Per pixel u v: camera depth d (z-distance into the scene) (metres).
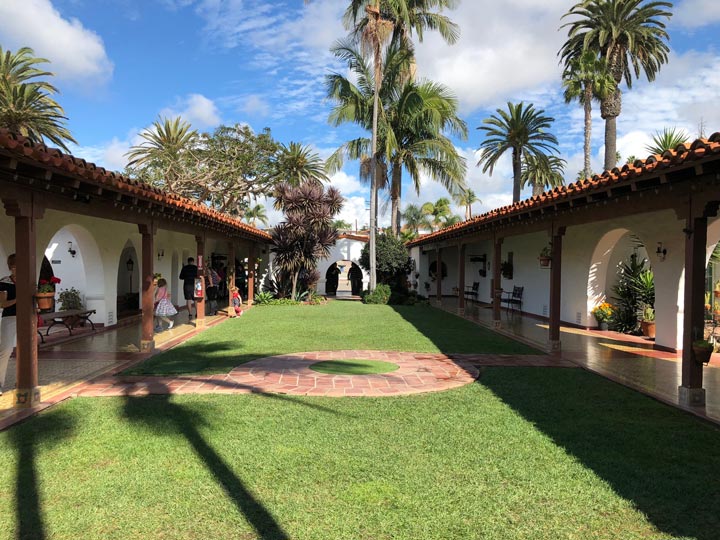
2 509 3.41
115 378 7.23
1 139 4.32
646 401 6.15
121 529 3.18
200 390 6.53
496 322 13.17
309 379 7.20
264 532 3.15
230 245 16.45
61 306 12.63
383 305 20.64
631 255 12.91
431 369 7.99
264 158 30.56
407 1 21.80
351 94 23.86
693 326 5.88
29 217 5.84
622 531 3.20
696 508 3.49
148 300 9.40
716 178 5.25
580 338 11.51
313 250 21.16
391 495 3.65
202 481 3.85
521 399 6.20
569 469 4.12
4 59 19.56
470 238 15.77
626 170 5.92
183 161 28.95
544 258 13.87
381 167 24.58
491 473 4.04
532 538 3.12
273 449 4.48
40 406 5.75
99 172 6.13
